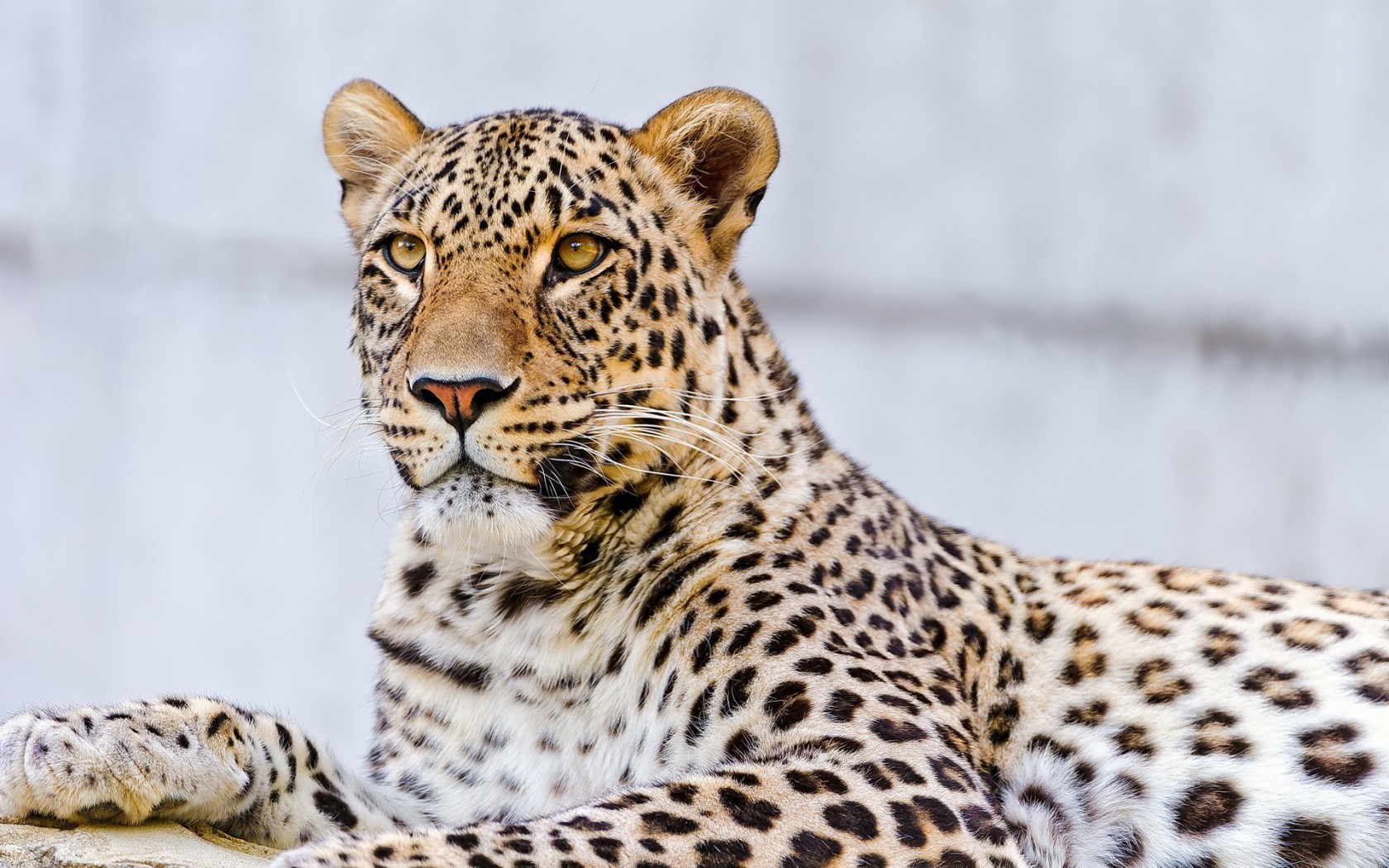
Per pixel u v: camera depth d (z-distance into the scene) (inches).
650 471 386.3
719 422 398.0
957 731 368.5
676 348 392.5
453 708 391.9
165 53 983.6
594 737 376.8
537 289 381.1
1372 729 397.4
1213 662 406.3
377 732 411.8
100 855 313.6
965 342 969.5
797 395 424.2
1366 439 947.3
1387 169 981.2
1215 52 991.6
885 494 425.1
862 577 390.9
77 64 979.9
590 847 309.1
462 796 387.9
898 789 332.5
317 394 928.3
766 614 367.6
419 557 403.9
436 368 363.3
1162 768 394.0
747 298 430.0
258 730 375.2
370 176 444.1
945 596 410.6
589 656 381.7
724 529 384.8
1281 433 947.3
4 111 976.3
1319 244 974.4
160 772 344.5
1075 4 997.8
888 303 975.6
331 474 903.1
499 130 404.2
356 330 410.6
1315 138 985.5
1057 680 405.4
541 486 374.0
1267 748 394.6
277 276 952.3
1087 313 968.9
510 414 365.7
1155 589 426.3
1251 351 962.1
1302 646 411.2
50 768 331.9
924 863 323.6
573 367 377.1
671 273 397.7
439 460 368.2
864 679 356.5
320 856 301.1
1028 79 997.2
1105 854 394.0
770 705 354.0
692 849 312.3
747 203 416.5
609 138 412.2
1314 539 936.9
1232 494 941.8
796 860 315.6
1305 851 388.8
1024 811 394.9
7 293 955.3
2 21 981.8
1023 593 423.5
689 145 415.5
